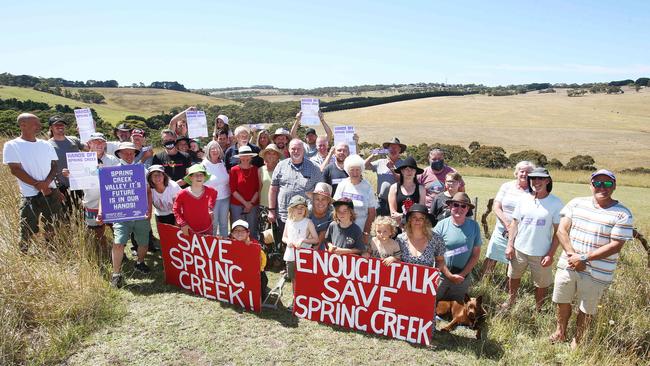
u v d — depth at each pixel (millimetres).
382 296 4609
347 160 5574
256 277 4992
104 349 4125
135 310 4914
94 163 5668
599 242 4223
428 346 4465
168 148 7137
